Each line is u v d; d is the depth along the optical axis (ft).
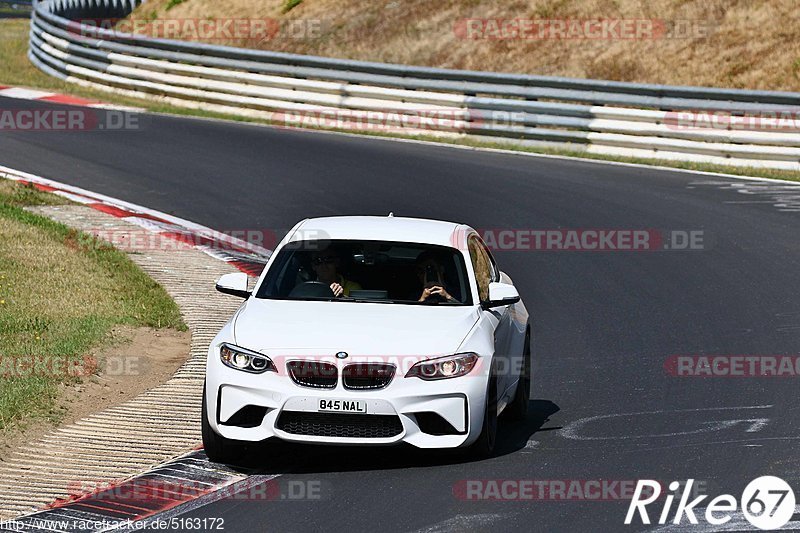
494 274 111.96
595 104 274.16
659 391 113.80
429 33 335.47
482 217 194.39
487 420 89.30
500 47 321.93
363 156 246.68
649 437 97.45
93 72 337.93
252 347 86.63
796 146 240.94
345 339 86.99
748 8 312.50
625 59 304.91
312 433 85.10
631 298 153.69
